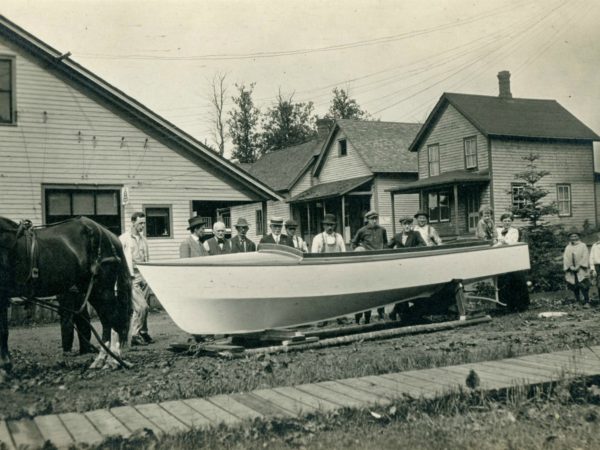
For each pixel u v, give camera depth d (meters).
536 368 6.34
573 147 32.22
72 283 7.68
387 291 10.28
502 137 30.56
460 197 32.41
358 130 39.03
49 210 17.55
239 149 71.31
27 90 17.27
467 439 4.64
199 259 9.28
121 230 18.31
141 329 10.38
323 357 8.09
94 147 18.02
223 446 4.44
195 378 6.77
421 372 6.36
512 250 12.40
